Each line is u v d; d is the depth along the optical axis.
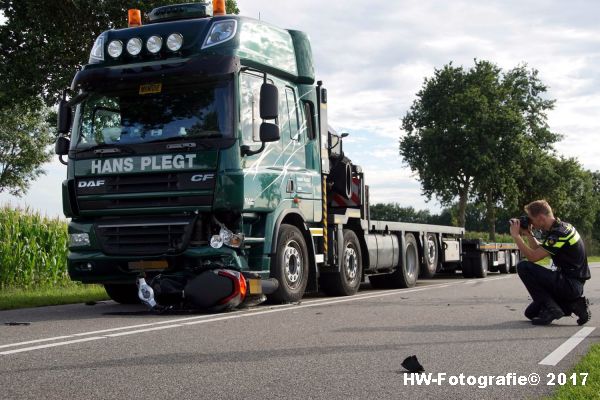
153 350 5.96
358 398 4.30
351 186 12.95
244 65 9.80
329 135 12.28
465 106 57.09
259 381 4.73
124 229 9.52
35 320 8.61
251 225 9.88
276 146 10.25
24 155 52.34
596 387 4.57
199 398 4.24
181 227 9.28
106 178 9.61
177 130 9.41
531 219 8.25
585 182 73.62
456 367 5.32
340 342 6.48
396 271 15.14
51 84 26.55
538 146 61.72
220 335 6.91
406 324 7.89
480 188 56.72
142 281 9.32
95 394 4.32
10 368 5.13
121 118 9.69
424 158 59.22
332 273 12.30
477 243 19.72
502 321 8.28
